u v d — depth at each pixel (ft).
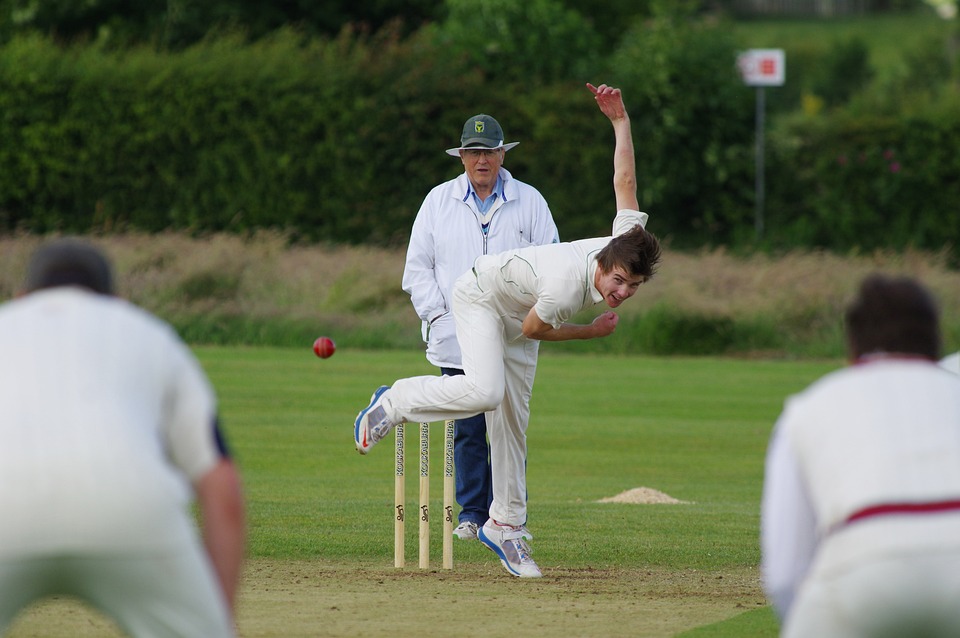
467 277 71.56
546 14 306.14
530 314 68.69
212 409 33.06
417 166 287.07
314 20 343.87
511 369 72.23
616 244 67.31
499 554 71.00
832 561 30.78
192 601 31.09
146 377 31.71
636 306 220.23
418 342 210.79
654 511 93.97
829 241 294.25
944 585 29.94
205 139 282.56
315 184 285.23
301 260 232.32
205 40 298.76
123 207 284.61
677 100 290.15
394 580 68.03
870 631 30.55
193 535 31.78
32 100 281.13
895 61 577.43
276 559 73.97
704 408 155.74
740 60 294.46
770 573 32.55
